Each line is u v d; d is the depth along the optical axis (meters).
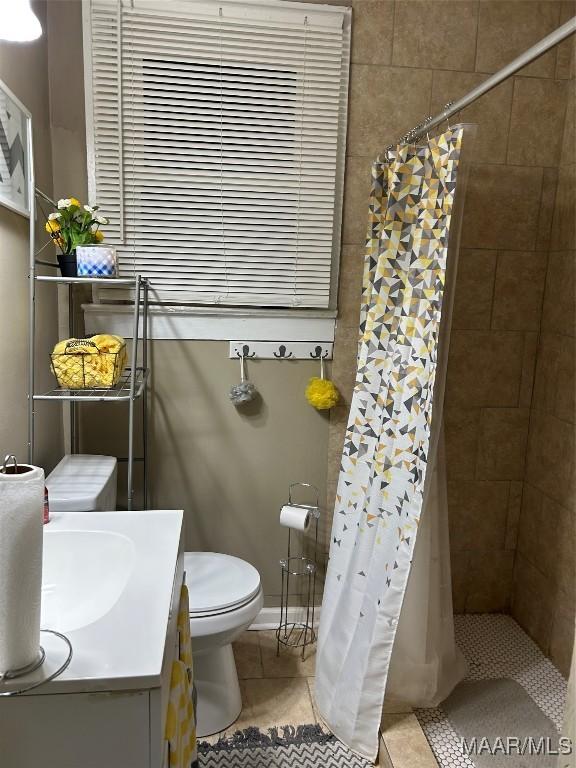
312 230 2.19
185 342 2.22
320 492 2.39
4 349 1.55
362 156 2.18
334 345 2.30
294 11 2.03
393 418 1.77
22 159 1.66
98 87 2.00
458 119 2.19
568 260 2.20
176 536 1.28
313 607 2.46
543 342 2.36
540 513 2.35
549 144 2.26
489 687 2.05
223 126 2.07
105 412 2.22
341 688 1.83
